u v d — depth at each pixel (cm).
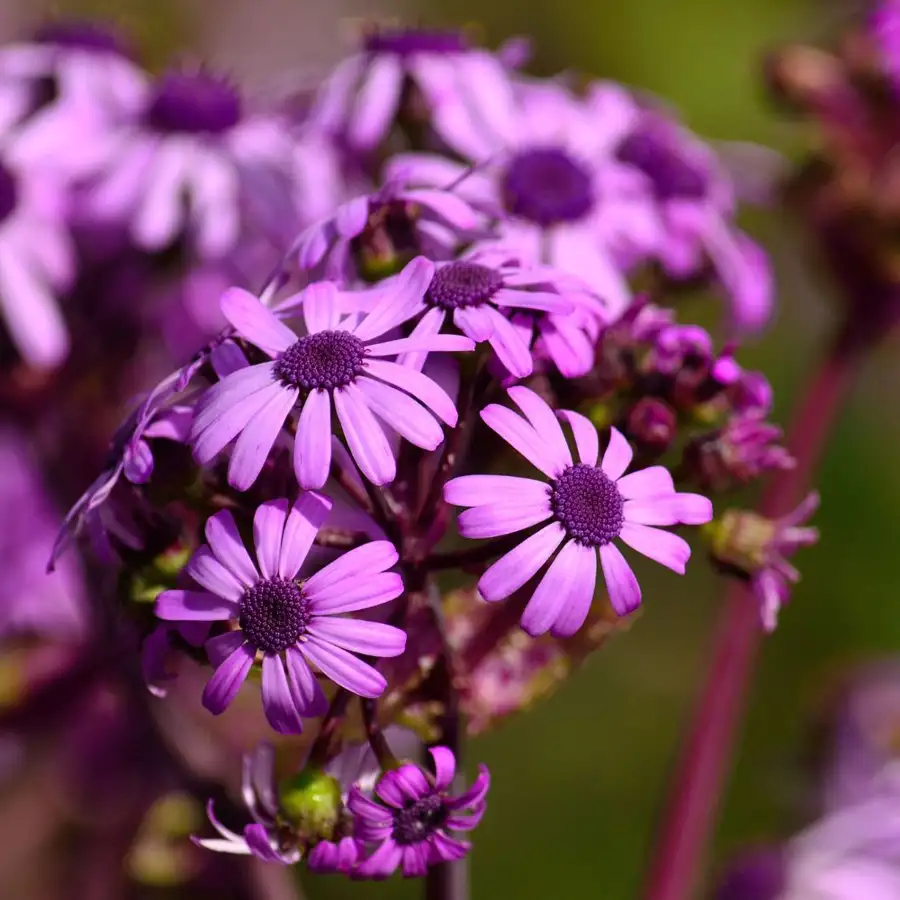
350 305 43
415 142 56
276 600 41
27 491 56
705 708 54
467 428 43
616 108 58
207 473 43
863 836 65
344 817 43
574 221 54
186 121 57
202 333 57
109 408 56
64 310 56
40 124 58
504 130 55
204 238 56
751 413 46
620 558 41
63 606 55
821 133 59
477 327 42
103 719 54
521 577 41
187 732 53
